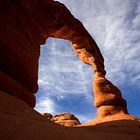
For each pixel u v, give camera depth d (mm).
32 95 13367
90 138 6758
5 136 4441
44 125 5996
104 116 25078
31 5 16422
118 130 13320
